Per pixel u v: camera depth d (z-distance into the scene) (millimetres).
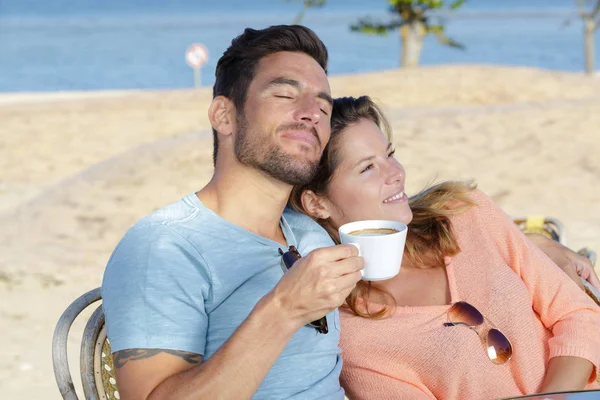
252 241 2047
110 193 7980
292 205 2502
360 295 2389
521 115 11312
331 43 49406
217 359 1761
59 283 5578
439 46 46750
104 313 1941
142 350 1834
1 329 4809
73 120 13562
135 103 15320
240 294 2000
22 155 11180
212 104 2115
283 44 2090
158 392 1786
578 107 11859
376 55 40875
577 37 52531
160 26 73062
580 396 1933
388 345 2338
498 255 2521
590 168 8523
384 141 2461
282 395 2002
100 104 15445
